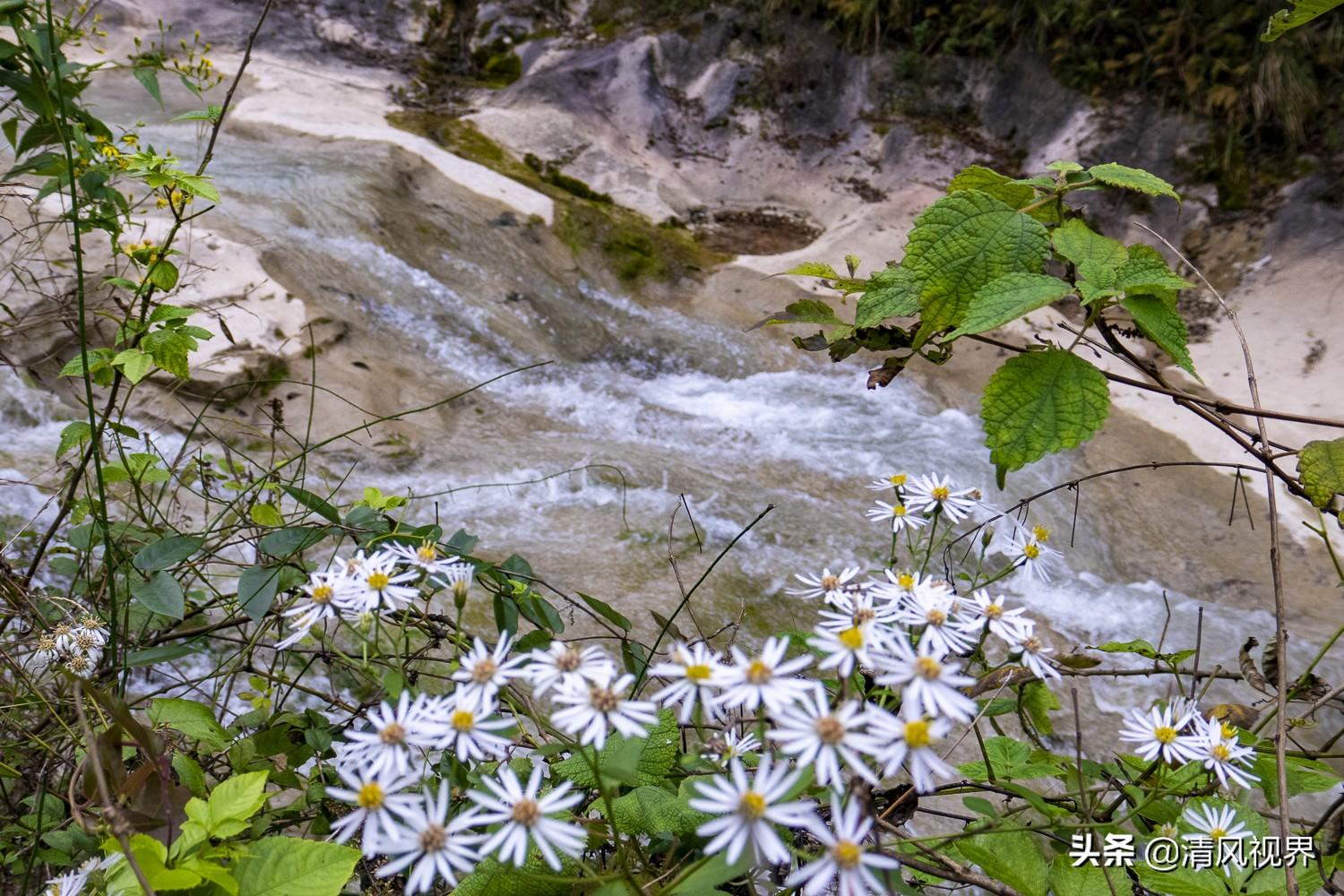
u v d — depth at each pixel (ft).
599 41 20.29
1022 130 18.51
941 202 3.09
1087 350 14.66
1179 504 12.35
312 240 13.76
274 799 5.35
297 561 4.95
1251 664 3.97
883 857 2.08
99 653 4.48
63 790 4.34
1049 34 18.33
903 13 19.36
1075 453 13.15
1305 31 16.43
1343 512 3.43
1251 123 16.74
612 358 14.74
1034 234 3.02
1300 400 13.55
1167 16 17.31
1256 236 16.06
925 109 19.19
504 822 2.53
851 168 18.94
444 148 17.49
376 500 4.70
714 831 2.10
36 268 10.09
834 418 13.85
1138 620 10.53
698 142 19.56
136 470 5.32
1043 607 10.64
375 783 2.37
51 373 9.92
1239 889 3.13
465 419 12.16
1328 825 3.17
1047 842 4.41
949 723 2.25
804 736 2.24
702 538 10.58
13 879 4.27
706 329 15.69
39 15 5.40
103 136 5.56
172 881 2.55
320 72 18.84
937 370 15.10
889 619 2.90
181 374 4.91
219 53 18.47
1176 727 3.32
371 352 12.47
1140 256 3.02
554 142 18.56
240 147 15.81
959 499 3.84
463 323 13.85
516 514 10.56
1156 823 3.69
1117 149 17.43
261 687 4.75
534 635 4.26
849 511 11.63
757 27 19.98
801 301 3.72
